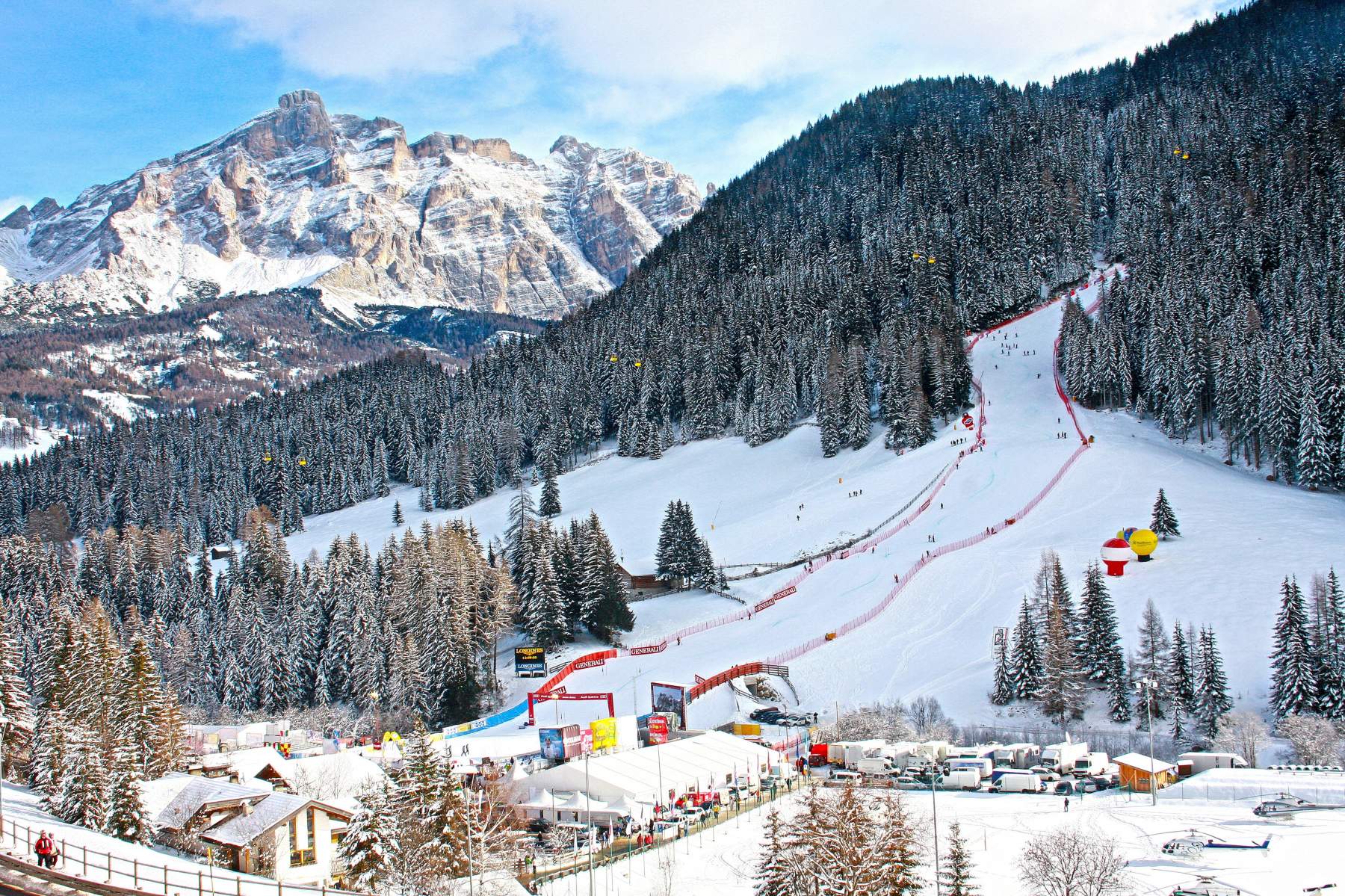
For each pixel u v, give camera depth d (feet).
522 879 174.70
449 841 159.63
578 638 414.41
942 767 242.58
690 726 298.97
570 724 279.08
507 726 321.73
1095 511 410.93
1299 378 461.78
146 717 231.71
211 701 403.13
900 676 310.65
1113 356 571.69
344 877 161.99
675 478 645.92
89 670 256.32
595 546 415.85
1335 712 252.62
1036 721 281.33
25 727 244.01
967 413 596.70
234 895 131.85
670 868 176.65
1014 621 325.42
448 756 170.19
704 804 214.28
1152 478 440.45
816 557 438.81
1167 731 269.64
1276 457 461.37
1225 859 173.68
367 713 371.97
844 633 347.56
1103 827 196.75
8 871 125.59
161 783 182.80
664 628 406.41
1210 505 402.52
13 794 184.65
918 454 546.26
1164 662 281.54
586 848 193.57
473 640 381.81
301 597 448.24
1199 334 524.93
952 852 150.00
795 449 630.74
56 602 465.06
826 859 138.62
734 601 419.33
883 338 652.48
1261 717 260.62
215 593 535.60
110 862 131.64
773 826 150.30
